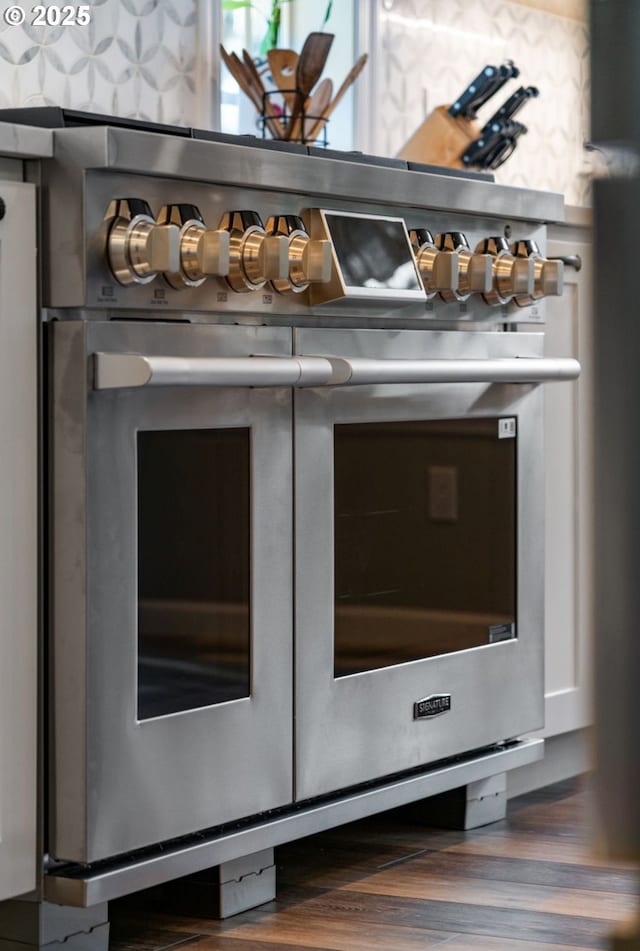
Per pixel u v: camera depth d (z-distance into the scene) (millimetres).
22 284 1465
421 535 1973
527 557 2182
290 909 1764
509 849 2043
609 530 407
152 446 1560
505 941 1633
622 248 401
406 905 1776
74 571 1490
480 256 1964
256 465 1692
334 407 1803
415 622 1970
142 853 1598
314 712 1792
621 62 401
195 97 2578
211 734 1645
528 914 1735
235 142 1725
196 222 1539
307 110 2619
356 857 2002
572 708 2436
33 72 2238
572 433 2418
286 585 1747
